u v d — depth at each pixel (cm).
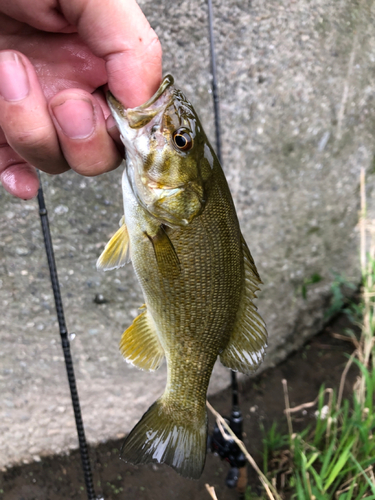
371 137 43
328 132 40
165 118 17
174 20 30
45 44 18
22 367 34
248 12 32
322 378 43
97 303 35
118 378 37
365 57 39
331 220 44
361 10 37
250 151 36
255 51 33
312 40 35
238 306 21
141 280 20
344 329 48
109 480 35
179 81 32
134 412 38
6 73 14
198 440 21
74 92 15
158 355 21
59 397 35
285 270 43
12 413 34
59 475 35
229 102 34
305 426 39
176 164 18
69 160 16
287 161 39
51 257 26
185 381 21
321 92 38
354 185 44
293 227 42
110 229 33
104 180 32
